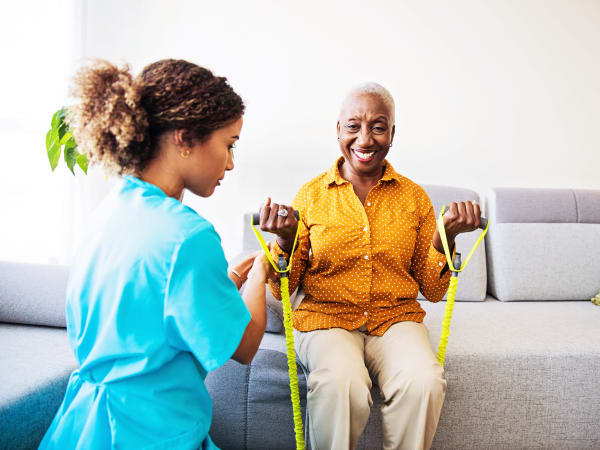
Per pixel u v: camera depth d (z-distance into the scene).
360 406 1.12
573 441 1.46
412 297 1.37
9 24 2.53
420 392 1.12
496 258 2.17
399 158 2.41
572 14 2.36
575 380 1.45
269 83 2.40
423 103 2.39
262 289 1.00
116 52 2.45
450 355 1.43
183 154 0.84
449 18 2.37
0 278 1.64
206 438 0.84
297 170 2.42
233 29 2.40
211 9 2.40
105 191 2.54
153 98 0.81
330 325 1.31
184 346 0.79
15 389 1.14
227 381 1.41
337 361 1.17
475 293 2.12
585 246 2.17
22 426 1.11
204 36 2.42
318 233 1.35
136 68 2.45
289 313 1.15
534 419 1.44
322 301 1.35
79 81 0.80
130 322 0.75
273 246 1.29
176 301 0.74
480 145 2.40
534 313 1.91
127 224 0.79
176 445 0.76
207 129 0.84
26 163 2.60
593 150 2.42
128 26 2.44
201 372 0.86
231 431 1.42
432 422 1.13
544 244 2.16
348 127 1.34
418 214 1.39
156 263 0.75
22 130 2.56
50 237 2.64
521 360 1.44
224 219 2.47
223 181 2.45
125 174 0.85
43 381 1.21
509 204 2.20
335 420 1.12
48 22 2.54
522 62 2.38
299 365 1.38
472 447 1.44
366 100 1.32
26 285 1.62
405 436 1.13
